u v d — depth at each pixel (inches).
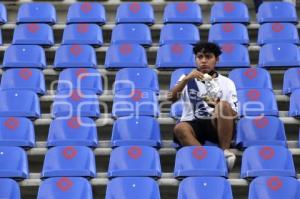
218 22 682.8
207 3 717.9
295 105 536.7
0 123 520.7
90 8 691.4
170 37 649.0
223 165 475.8
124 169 479.8
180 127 488.7
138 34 652.1
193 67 603.8
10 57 614.5
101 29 678.5
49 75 610.5
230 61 608.4
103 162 517.3
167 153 506.0
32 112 540.1
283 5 691.4
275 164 483.5
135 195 454.0
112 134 514.9
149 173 478.0
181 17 681.0
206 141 495.2
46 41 648.4
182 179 474.3
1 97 549.0
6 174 480.7
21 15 685.9
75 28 655.8
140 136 513.7
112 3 722.2
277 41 645.9
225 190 454.3
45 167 484.1
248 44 646.5
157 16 720.3
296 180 461.1
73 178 464.1
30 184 482.0
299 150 509.0
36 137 547.2
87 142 509.4
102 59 649.6
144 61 613.9
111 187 456.4
